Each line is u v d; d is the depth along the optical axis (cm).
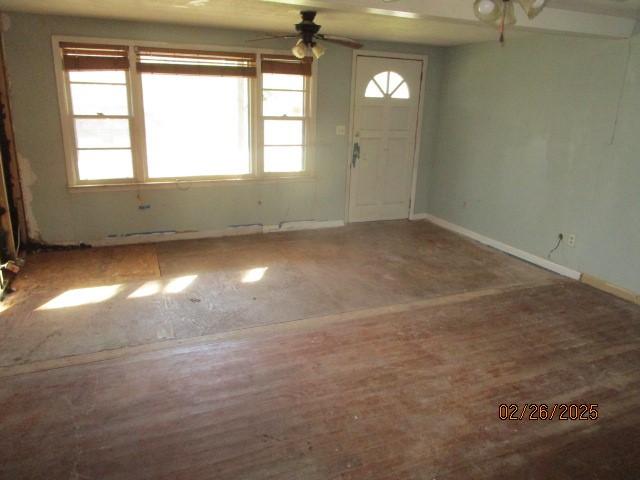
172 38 479
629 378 288
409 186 650
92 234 503
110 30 457
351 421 244
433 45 596
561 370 295
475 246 552
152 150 512
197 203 536
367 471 212
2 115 442
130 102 485
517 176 509
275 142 560
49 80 452
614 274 416
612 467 217
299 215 594
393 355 308
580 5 345
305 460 217
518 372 292
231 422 241
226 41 500
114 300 378
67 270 439
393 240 566
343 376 283
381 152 618
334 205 612
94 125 481
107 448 221
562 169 455
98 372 280
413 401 261
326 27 471
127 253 490
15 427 233
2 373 276
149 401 255
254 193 561
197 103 518
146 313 357
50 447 221
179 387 268
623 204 403
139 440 227
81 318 346
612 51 399
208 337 324
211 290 403
